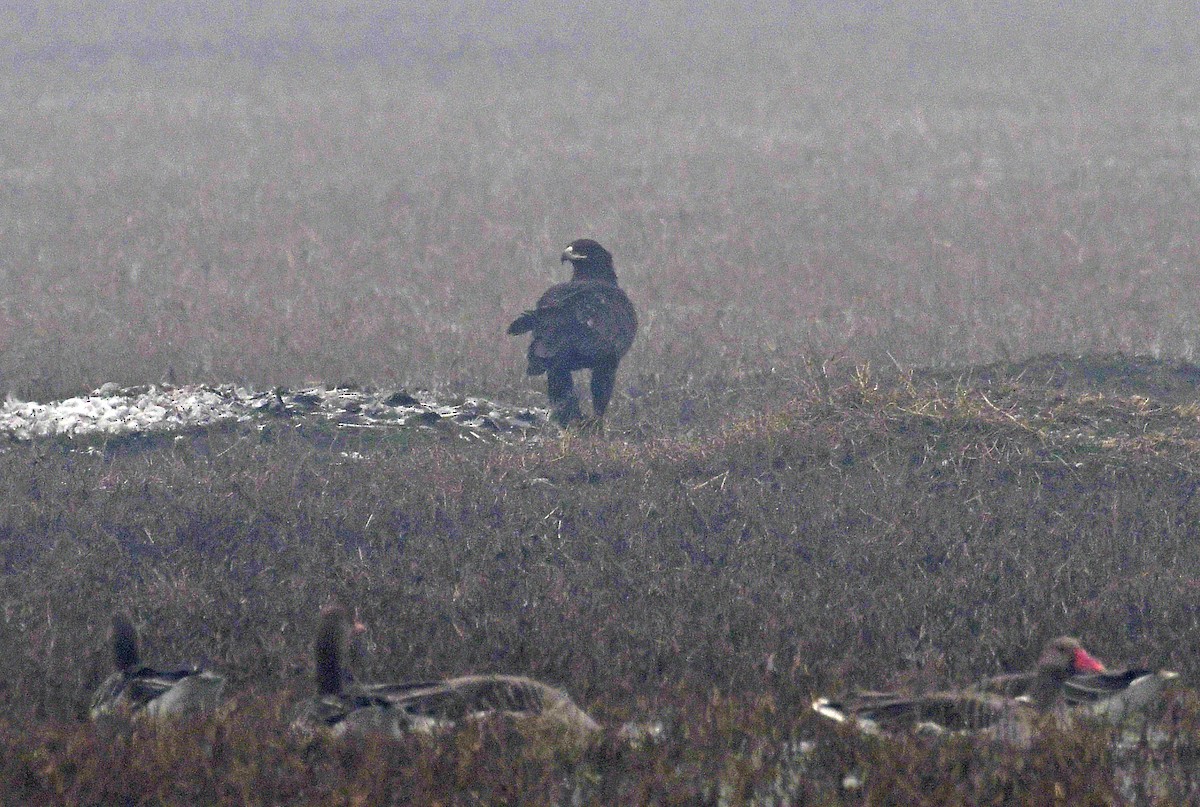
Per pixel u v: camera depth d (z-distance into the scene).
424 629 40.31
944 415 62.22
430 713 31.67
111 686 33.62
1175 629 41.03
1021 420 62.22
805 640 39.38
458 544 48.78
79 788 28.64
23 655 37.84
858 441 60.94
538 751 30.14
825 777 30.14
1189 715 33.12
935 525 50.91
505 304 103.75
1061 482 57.31
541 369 66.50
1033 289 104.25
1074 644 33.47
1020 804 28.25
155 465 59.91
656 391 78.50
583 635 39.88
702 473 59.41
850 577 45.62
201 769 29.45
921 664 37.72
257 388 78.62
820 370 69.00
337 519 51.66
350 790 28.39
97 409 69.56
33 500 54.12
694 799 28.78
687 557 47.12
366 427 67.38
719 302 101.25
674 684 36.03
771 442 60.75
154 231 132.38
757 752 30.75
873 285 106.94
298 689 35.53
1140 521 52.09
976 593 43.94
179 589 43.69
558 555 48.03
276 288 108.38
